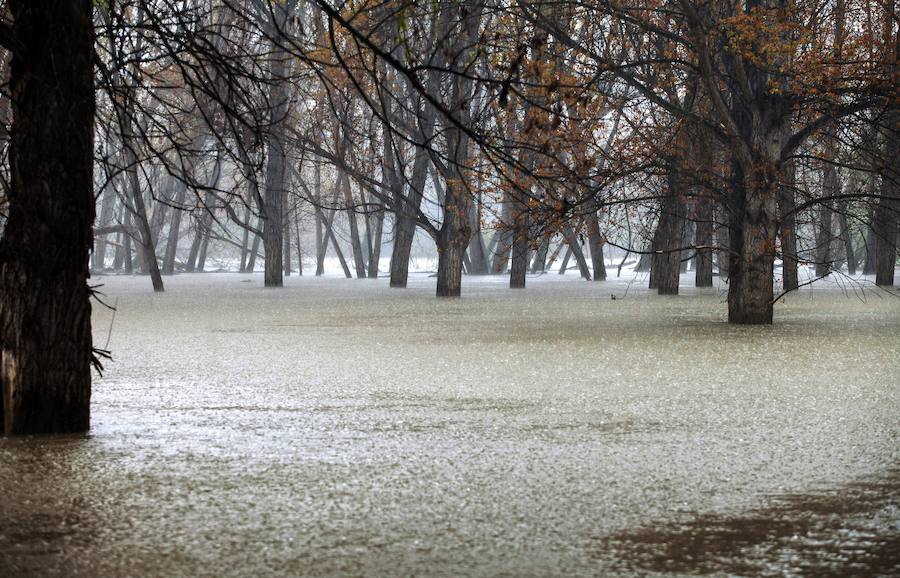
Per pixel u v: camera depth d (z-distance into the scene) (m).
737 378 14.98
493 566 6.33
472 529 7.14
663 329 23.39
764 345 19.59
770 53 21.66
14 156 10.30
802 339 20.77
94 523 7.34
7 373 10.61
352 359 17.70
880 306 32.12
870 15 23.48
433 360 17.45
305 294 42.72
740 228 25.22
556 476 8.73
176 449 9.93
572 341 20.61
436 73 33.44
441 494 8.12
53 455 9.61
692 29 22.03
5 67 14.30
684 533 7.04
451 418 11.73
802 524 7.23
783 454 9.59
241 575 6.18
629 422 11.41
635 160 24.91
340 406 12.66
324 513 7.57
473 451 9.80
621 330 23.20
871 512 7.53
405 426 11.23
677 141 25.31
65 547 6.77
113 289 48.62
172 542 6.86
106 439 10.41
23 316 10.50
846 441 10.19
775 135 23.61
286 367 16.64
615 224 26.98
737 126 23.44
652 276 47.38
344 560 6.46
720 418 11.62
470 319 27.12
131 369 16.44
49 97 10.16
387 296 40.44
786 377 15.05
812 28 23.39
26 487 8.41
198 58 10.90
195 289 48.59
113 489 8.32
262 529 7.16
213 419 11.73
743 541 6.84
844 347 19.16
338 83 29.55
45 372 10.61
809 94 22.66
